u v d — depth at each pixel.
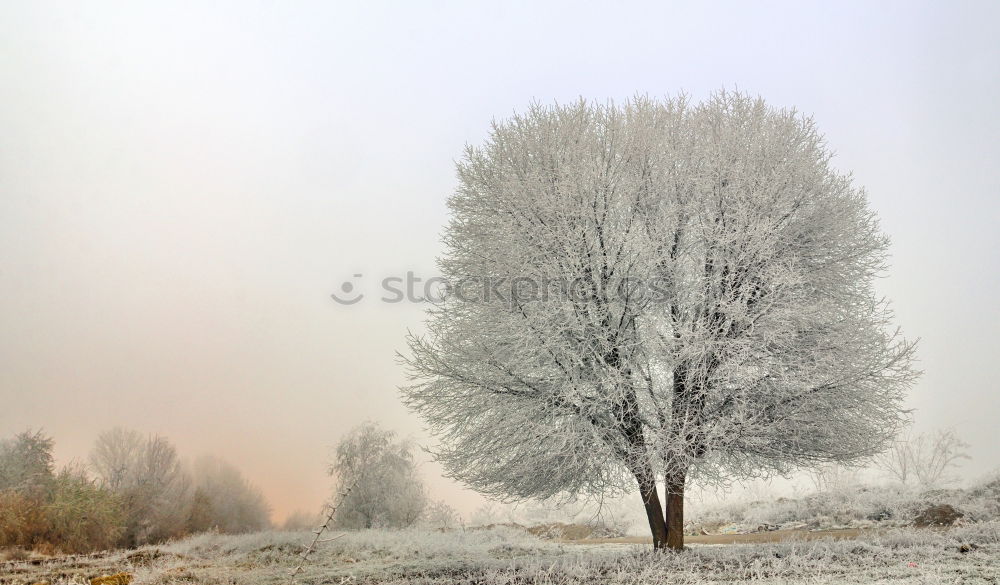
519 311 9.97
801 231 10.62
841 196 10.90
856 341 9.88
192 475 24.27
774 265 9.87
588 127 11.21
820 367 9.66
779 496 22.73
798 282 9.68
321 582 9.09
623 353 10.02
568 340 9.93
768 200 10.22
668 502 10.76
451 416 10.37
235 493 24.78
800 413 9.87
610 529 20.84
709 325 9.82
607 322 10.17
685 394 9.98
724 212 10.50
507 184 10.59
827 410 10.01
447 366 10.26
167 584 9.06
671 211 10.38
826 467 11.79
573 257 9.78
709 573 8.60
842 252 10.70
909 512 15.33
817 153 11.11
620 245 10.05
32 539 15.09
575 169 10.26
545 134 11.02
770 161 10.62
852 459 10.59
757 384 9.76
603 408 9.90
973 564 8.50
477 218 11.12
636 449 9.58
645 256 9.97
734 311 9.43
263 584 8.91
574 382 9.63
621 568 9.22
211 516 23.19
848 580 7.63
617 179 10.51
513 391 10.21
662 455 9.45
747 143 10.92
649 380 10.26
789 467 10.82
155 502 21.11
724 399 9.92
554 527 22.16
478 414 10.28
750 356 9.47
